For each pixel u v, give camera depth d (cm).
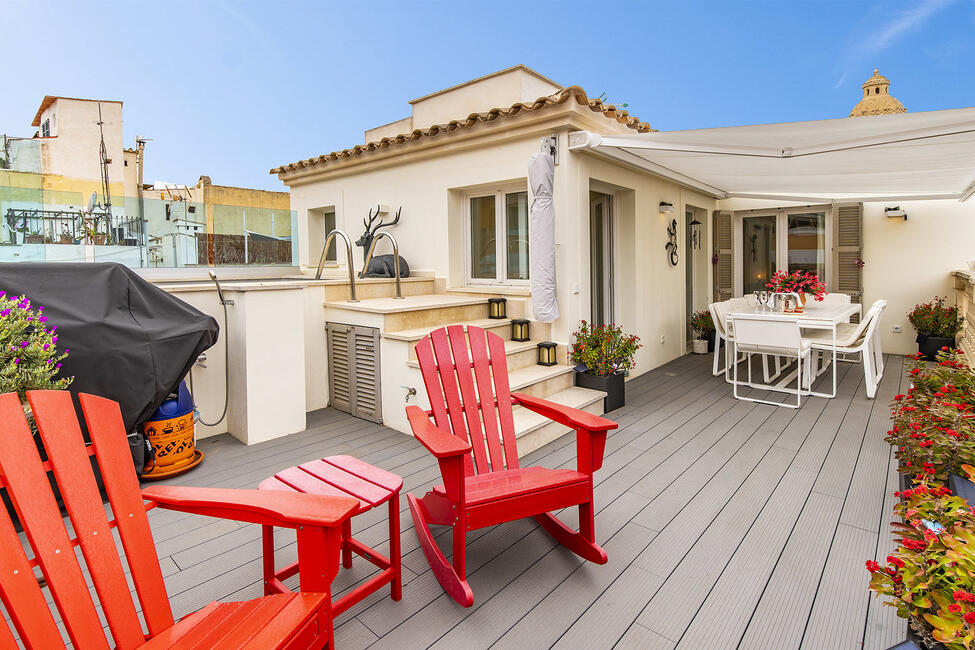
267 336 410
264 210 609
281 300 418
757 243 860
